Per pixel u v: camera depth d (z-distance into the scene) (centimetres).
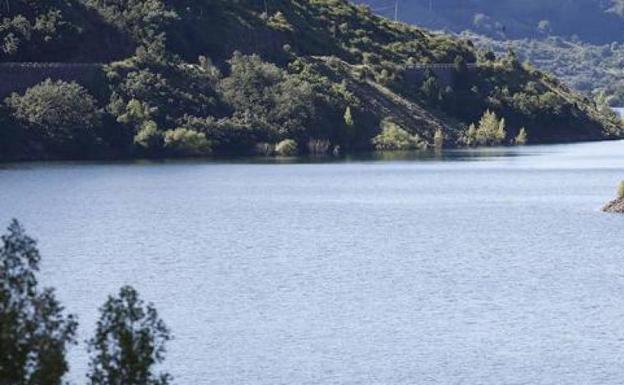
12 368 4653
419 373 8306
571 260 13350
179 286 11662
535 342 9138
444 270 12688
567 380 8112
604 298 10881
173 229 16338
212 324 9831
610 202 18600
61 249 14338
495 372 8312
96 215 17825
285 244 14888
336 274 12419
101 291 11394
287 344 9125
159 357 4916
